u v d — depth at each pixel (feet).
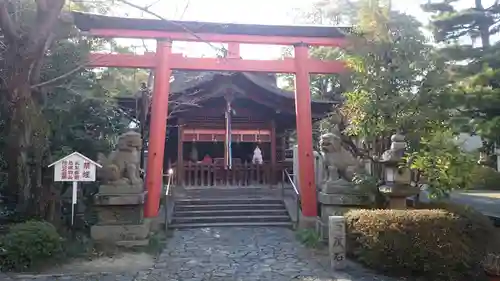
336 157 34.19
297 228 37.86
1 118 30.71
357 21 33.09
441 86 29.48
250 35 37.86
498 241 23.67
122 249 30.25
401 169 27.81
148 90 52.54
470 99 30.71
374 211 24.94
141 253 29.63
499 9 44.65
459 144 27.40
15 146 27.86
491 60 34.09
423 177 27.66
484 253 22.91
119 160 32.91
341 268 25.21
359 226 24.85
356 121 28.81
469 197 63.77
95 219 34.01
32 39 26.27
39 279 22.94
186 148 71.20
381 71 29.25
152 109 37.35
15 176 28.27
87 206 35.50
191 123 62.54
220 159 64.75
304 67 38.75
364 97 28.66
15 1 29.55
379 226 23.71
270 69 38.91
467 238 22.89
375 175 32.17
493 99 30.48
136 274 24.48
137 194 32.09
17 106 27.43
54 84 33.88
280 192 50.24
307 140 38.58
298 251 30.40
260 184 56.49
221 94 56.18
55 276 23.59
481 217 24.67
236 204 44.70
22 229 25.07
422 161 24.93
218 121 63.26
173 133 66.90
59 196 32.07
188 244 32.63
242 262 27.35
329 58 52.39
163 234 35.81
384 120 28.04
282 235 36.09
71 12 33.55
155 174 36.58
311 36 38.34
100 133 40.55
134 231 31.50
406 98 27.81
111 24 35.88
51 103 35.14
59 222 31.24
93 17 35.06
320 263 26.99
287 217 41.57
